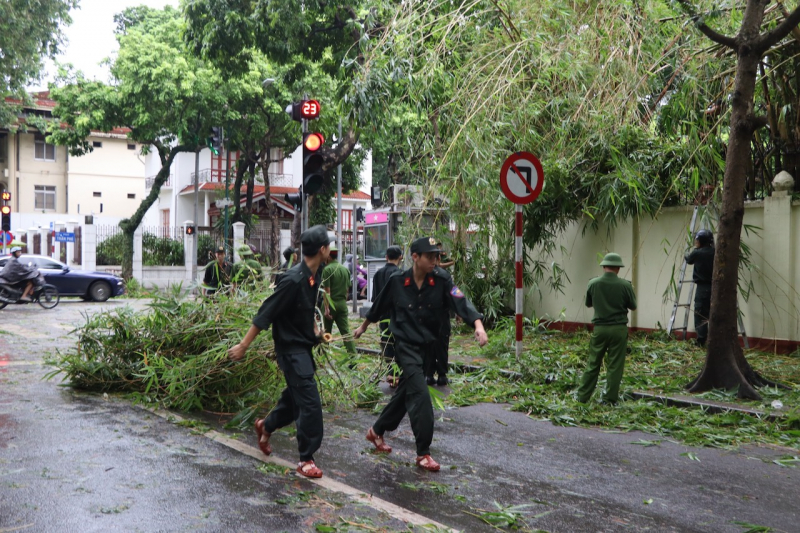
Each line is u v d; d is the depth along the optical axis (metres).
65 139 33.75
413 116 13.00
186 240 35.19
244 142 35.12
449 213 13.54
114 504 4.39
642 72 10.80
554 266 14.46
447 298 5.69
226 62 19.72
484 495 4.90
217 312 7.75
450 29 11.55
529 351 11.34
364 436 6.60
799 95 11.15
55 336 14.43
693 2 9.88
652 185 12.34
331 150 18.95
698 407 8.09
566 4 11.19
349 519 4.22
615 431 7.10
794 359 10.78
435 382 9.68
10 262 21.89
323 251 5.22
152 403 7.66
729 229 8.72
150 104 31.27
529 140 12.33
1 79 27.16
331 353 7.51
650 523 4.43
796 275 11.24
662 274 13.14
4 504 4.37
